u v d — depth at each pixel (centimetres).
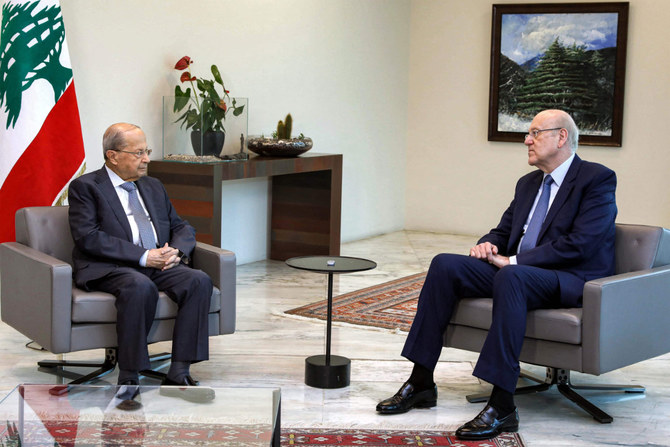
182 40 597
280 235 709
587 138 830
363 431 324
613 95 814
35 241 376
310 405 354
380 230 877
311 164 645
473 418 340
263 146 625
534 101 841
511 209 395
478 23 862
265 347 443
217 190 549
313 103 742
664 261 361
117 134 376
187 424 247
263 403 262
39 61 458
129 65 557
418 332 351
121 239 370
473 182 881
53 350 339
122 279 350
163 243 392
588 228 348
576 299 339
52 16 463
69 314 341
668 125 800
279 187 705
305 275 647
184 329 357
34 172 458
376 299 564
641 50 804
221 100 563
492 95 854
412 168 908
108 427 247
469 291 351
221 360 417
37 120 457
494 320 325
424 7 886
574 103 829
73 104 473
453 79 880
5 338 451
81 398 262
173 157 566
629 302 329
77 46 519
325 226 684
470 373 405
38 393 262
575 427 333
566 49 823
